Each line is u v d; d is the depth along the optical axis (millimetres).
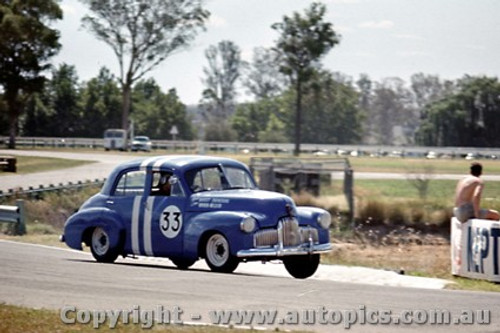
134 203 29625
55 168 99812
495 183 84500
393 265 41188
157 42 159125
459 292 23734
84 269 26641
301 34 160875
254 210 27375
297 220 28078
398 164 119938
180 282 23953
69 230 30984
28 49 152375
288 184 66312
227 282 24016
